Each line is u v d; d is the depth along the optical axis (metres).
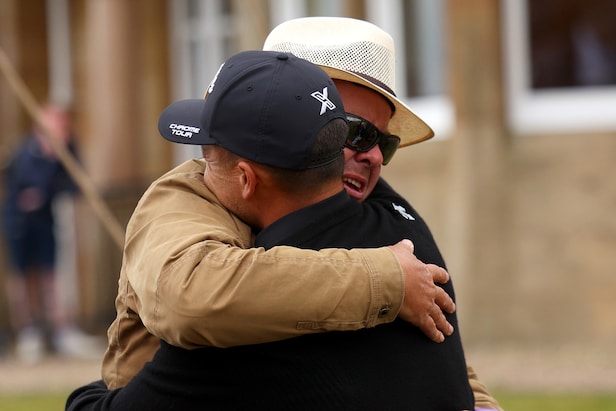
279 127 5.69
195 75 28.53
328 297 5.50
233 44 27.98
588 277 20.69
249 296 5.44
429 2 22.41
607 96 21.12
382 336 5.79
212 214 5.93
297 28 6.80
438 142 21.70
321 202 5.93
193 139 6.14
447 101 21.70
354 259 5.63
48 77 30.12
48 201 23.97
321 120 5.71
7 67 9.80
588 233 20.77
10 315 27.25
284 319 5.47
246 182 5.88
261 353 5.67
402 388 5.77
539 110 21.38
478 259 21.23
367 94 6.66
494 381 17.33
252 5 13.88
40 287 24.39
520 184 21.22
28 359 24.14
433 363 5.88
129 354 6.27
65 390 18.83
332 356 5.70
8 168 24.25
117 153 26.84
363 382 5.71
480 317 21.22
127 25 26.98
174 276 5.52
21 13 29.88
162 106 28.30
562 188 21.00
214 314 5.42
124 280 6.22
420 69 22.53
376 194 6.77
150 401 5.83
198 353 5.73
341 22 6.78
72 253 27.97
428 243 6.23
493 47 21.23
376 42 6.72
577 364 18.69
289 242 5.86
